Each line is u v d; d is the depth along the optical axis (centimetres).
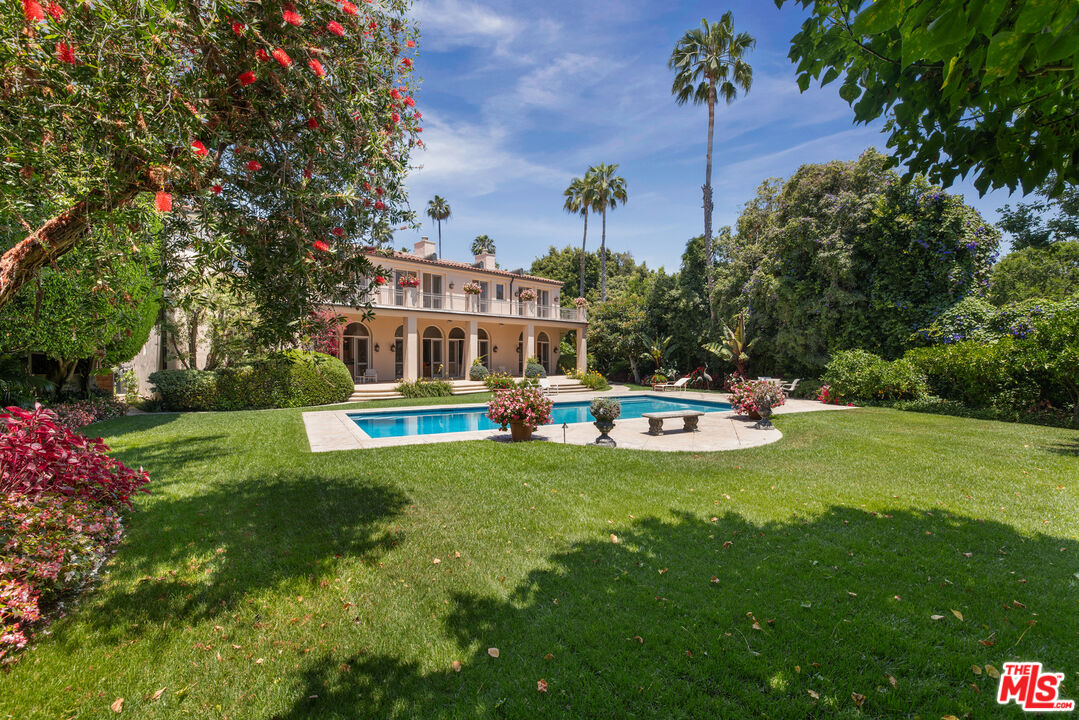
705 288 2250
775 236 1734
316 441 792
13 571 263
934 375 1251
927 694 211
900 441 782
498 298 2509
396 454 684
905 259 1430
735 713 200
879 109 292
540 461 643
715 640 248
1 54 217
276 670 232
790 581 310
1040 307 1152
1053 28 133
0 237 345
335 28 286
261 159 328
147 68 233
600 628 260
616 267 4138
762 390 1009
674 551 358
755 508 455
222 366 1412
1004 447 729
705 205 2117
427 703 210
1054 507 457
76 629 262
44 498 324
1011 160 248
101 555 342
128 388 1247
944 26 141
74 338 829
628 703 207
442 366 2203
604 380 2289
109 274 319
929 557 346
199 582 314
